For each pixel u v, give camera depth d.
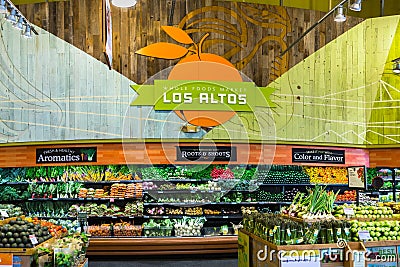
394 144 11.92
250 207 11.27
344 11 12.25
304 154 11.58
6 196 10.92
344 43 12.17
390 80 12.06
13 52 10.98
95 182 10.76
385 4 12.55
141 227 10.54
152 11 11.21
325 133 11.79
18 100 10.91
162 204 10.55
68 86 10.89
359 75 12.21
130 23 11.12
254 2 11.80
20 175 11.09
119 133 10.81
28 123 10.86
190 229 10.41
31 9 11.07
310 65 11.87
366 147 12.08
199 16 11.37
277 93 11.56
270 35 11.70
